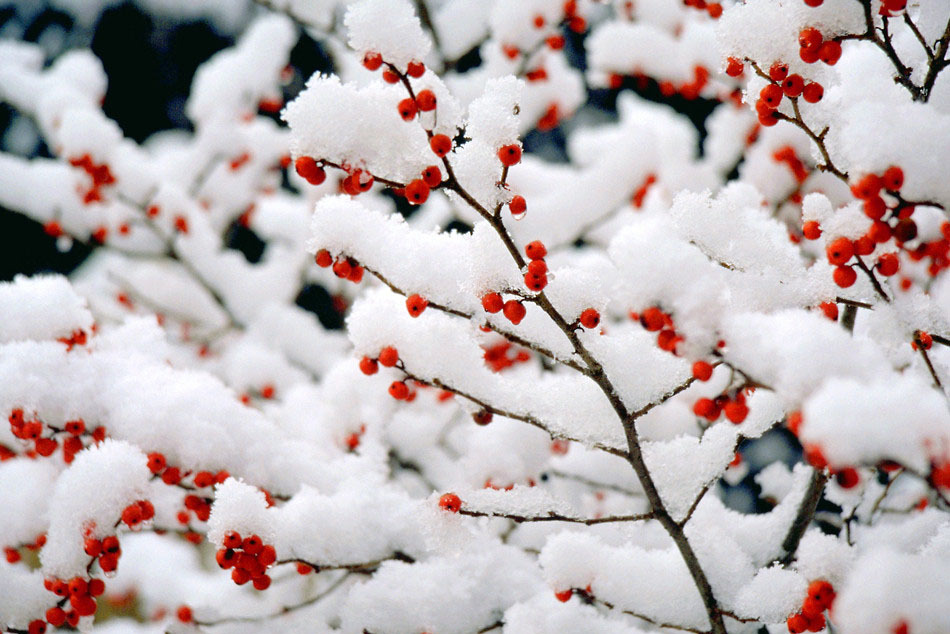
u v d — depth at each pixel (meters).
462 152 1.51
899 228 1.39
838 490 2.33
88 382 2.05
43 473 2.34
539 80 4.05
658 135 4.28
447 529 1.68
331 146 1.44
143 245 4.37
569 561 1.86
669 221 1.74
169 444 2.02
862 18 1.54
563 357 1.65
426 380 1.74
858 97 1.78
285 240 4.98
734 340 1.29
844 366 1.20
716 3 3.04
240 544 1.63
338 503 2.17
